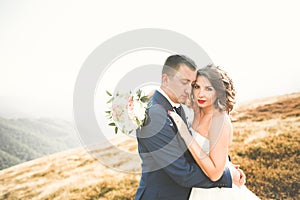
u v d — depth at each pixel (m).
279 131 4.98
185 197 1.96
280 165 4.62
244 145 4.95
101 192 4.55
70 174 4.93
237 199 2.12
